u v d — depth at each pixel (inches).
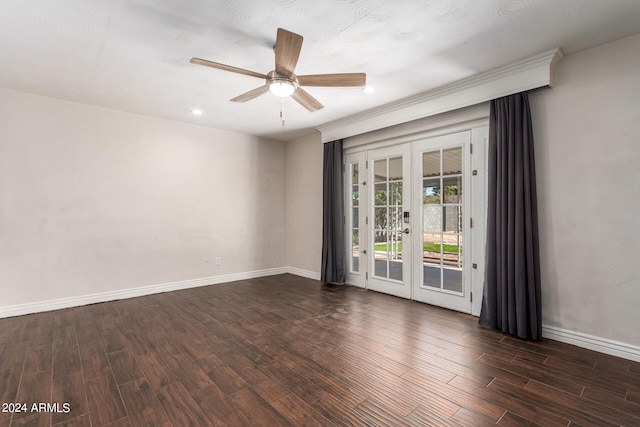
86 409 70.4
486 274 118.9
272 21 85.0
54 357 95.0
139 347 102.0
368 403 72.8
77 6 78.0
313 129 196.7
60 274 142.6
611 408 70.6
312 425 65.4
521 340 107.1
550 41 95.4
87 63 108.6
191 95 137.9
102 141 153.8
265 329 117.8
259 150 213.3
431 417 67.8
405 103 143.7
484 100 119.4
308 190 210.7
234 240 200.4
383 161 170.4
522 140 110.2
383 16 82.7
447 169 141.8
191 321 126.3
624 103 94.0
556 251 106.5
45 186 139.6
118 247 158.1
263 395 75.9
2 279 130.3
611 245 96.3
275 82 94.1
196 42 95.5
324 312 137.6
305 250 212.8
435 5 78.2
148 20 84.3
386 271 169.3
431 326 120.6
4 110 130.8
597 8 79.6
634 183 92.5
